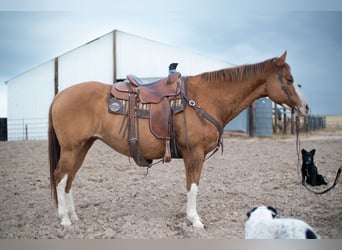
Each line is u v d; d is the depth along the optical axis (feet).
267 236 8.87
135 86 11.66
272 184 17.62
